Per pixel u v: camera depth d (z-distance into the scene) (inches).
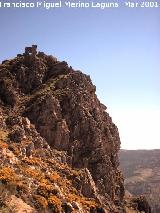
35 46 2432.3
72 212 1336.1
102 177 1946.4
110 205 1843.0
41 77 2267.5
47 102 1942.7
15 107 2028.8
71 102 2021.4
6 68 2258.9
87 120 2020.2
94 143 1996.8
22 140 1647.4
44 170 1553.9
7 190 1202.0
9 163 1405.0
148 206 2452.0
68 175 1669.5
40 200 1270.9
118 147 2409.0
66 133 1909.4
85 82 2277.3
